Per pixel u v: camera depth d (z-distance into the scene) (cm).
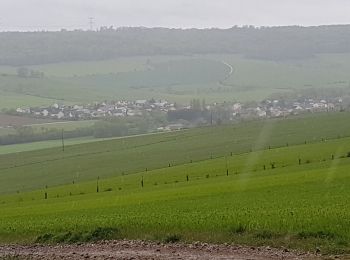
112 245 2820
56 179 9806
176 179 7538
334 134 10362
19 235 3409
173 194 5625
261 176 6525
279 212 3319
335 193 4428
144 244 2764
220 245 2578
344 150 7994
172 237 2812
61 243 3036
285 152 8650
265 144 10275
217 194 5203
